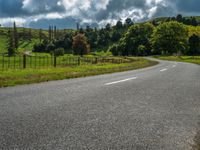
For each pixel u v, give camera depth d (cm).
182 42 12244
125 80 1377
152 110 673
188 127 532
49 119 562
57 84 1196
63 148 402
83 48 12631
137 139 452
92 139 445
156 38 12281
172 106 730
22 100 775
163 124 548
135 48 13662
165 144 434
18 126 507
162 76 1639
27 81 1294
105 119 572
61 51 12094
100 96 862
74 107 686
